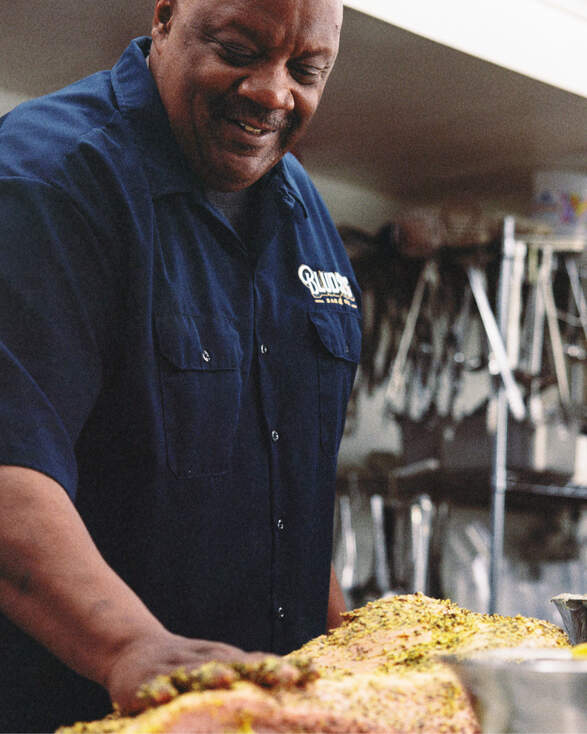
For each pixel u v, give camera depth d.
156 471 1.22
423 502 3.69
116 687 0.81
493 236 3.47
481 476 3.60
